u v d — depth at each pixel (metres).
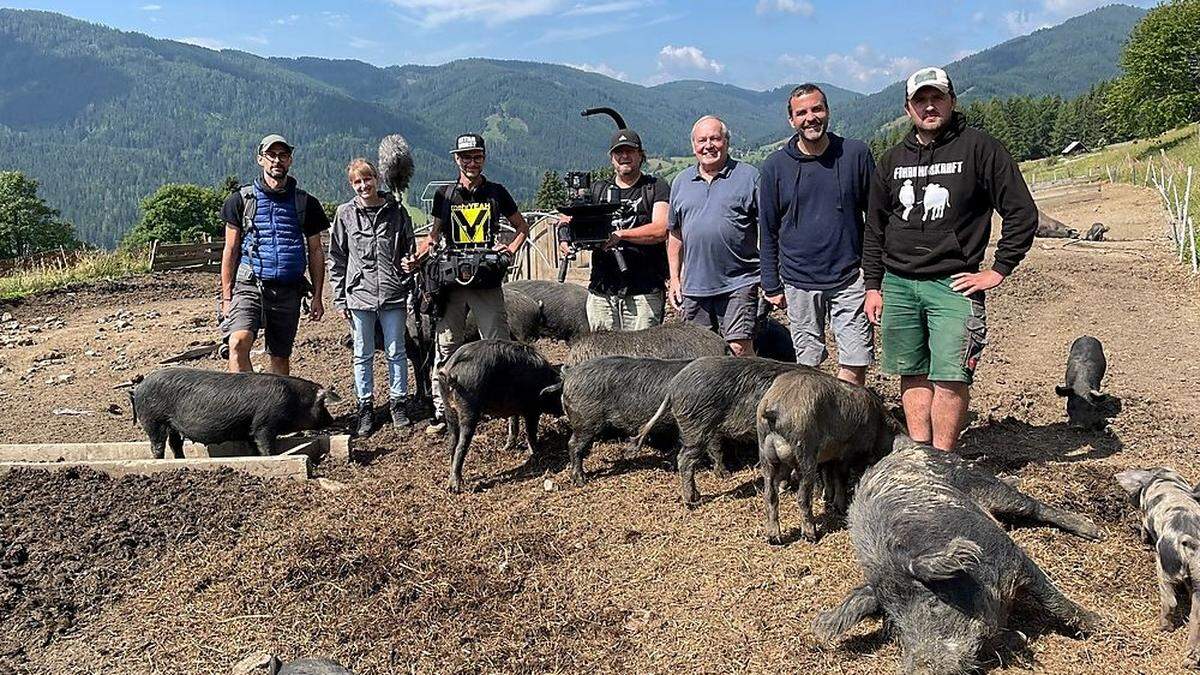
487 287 5.21
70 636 3.33
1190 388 6.24
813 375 3.79
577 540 3.91
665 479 4.59
